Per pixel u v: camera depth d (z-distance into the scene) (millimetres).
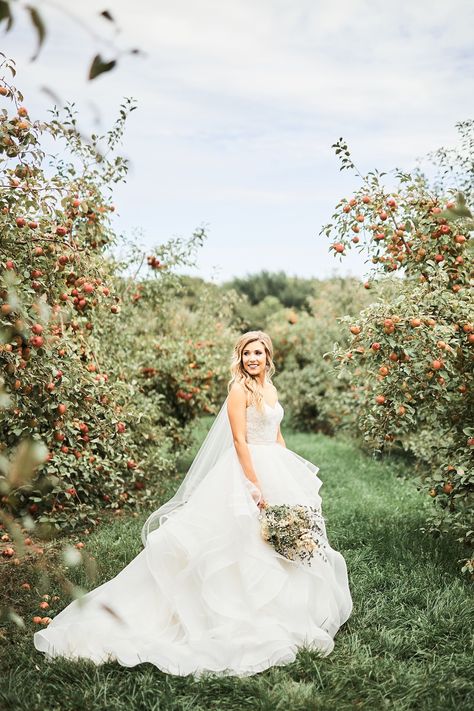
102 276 4133
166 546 3465
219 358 9062
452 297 4156
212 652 3078
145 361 8281
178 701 2750
